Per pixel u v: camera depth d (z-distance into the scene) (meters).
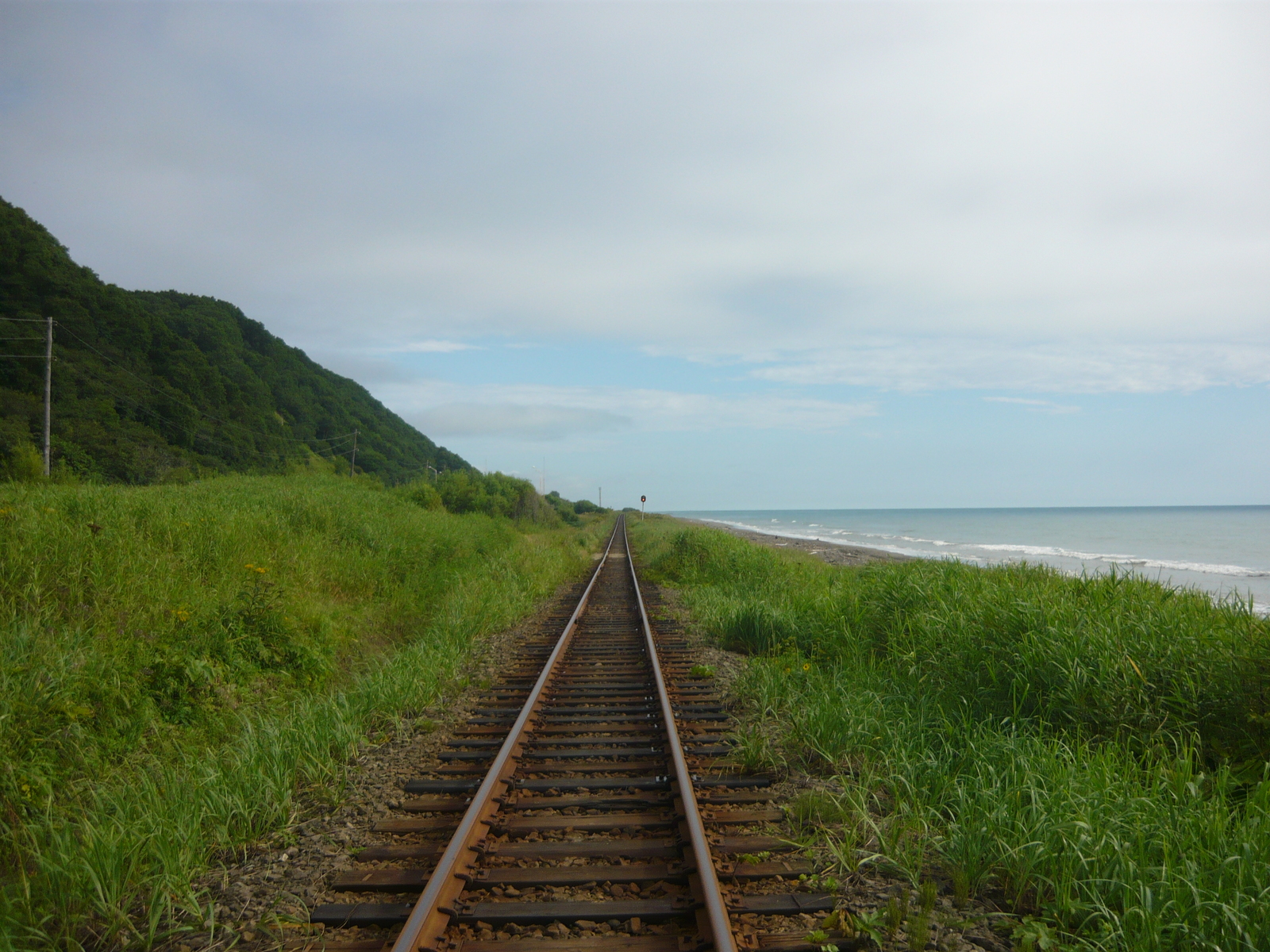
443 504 31.91
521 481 46.53
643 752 5.66
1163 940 2.97
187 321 72.50
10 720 4.70
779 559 19.59
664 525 61.50
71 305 50.69
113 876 3.45
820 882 3.60
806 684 7.29
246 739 5.39
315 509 13.86
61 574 7.02
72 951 3.09
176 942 3.20
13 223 52.25
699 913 3.27
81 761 4.89
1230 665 5.27
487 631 11.38
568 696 7.60
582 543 36.25
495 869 3.74
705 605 13.71
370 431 98.50
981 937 3.12
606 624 12.81
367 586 11.62
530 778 5.14
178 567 8.42
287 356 90.81
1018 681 6.07
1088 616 6.45
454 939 3.14
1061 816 3.87
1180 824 3.80
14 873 3.71
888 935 3.10
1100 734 5.32
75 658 5.72
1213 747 4.94
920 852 3.78
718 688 7.86
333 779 5.10
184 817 4.04
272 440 67.00
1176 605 6.71
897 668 7.52
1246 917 2.96
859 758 5.37
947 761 4.98
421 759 5.60
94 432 42.28
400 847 4.01
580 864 3.82
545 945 3.07
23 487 10.70
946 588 8.77
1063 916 3.25
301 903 3.45
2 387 41.66
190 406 55.47
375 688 7.02
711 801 4.63
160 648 6.52
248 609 7.82
